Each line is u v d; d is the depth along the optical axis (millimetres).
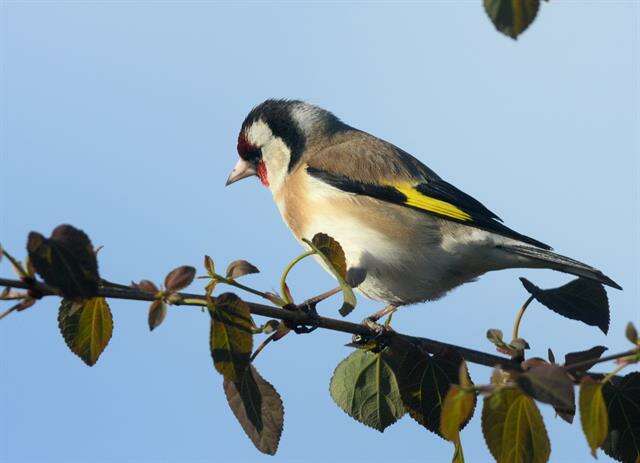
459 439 5863
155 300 5781
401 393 6891
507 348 6512
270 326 6691
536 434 5379
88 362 6344
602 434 4879
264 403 6605
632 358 5109
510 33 4629
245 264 6359
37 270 5230
